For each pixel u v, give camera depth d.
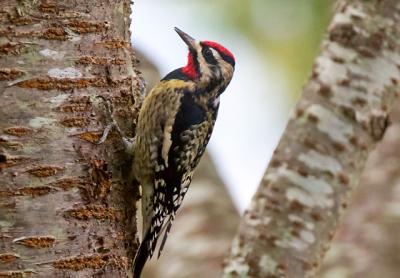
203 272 14.27
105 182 10.30
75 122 10.07
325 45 11.02
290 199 10.78
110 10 10.58
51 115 9.91
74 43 10.15
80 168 10.04
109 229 10.30
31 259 9.62
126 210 10.80
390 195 14.59
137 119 11.55
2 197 9.62
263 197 10.90
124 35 10.88
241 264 10.79
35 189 9.73
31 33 9.90
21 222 9.63
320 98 10.88
